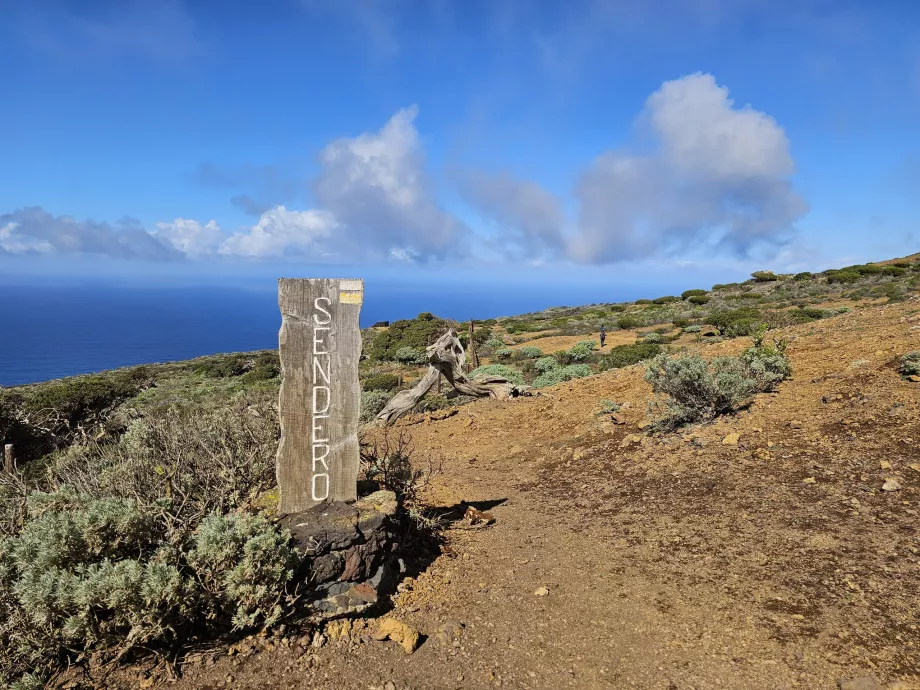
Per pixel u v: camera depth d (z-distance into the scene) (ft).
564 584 15.96
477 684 11.60
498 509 23.40
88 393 56.49
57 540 11.91
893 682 10.44
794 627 12.50
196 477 16.66
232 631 12.15
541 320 188.24
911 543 14.76
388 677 11.70
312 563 13.79
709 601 14.08
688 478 22.09
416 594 15.55
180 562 12.88
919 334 34.09
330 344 15.88
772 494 19.11
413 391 43.50
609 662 12.25
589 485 24.48
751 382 27.50
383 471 19.67
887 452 19.92
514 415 41.50
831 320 53.42
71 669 11.34
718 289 196.03
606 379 45.52
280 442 15.65
